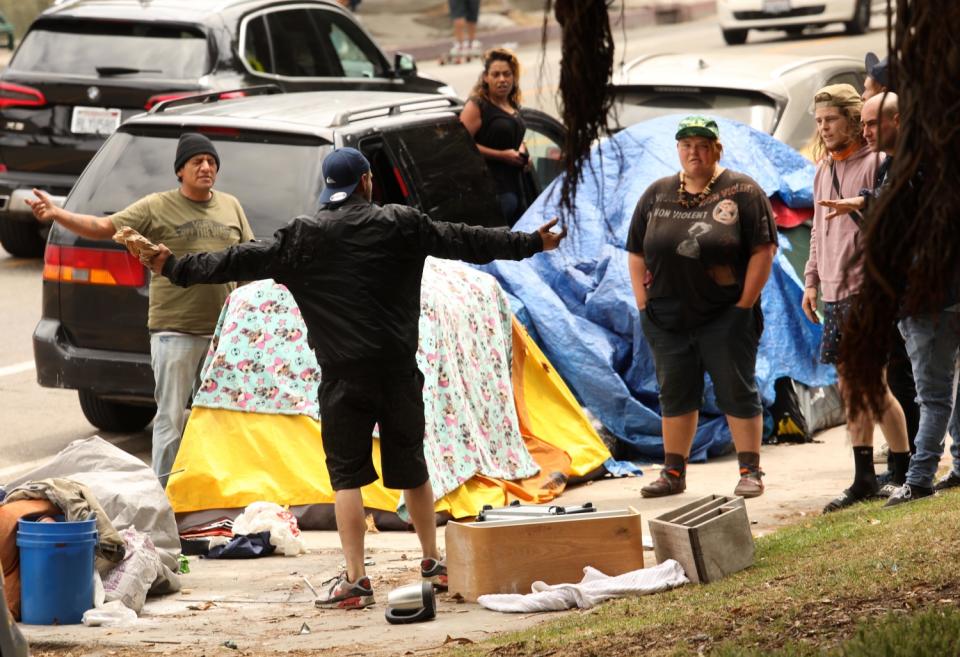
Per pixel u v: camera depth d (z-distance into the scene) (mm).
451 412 21828
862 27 72438
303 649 14492
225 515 20875
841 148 19703
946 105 8680
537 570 16531
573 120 9531
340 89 35250
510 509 17250
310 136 23203
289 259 16203
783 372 26156
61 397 29094
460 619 15641
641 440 25469
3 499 16938
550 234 16406
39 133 34688
